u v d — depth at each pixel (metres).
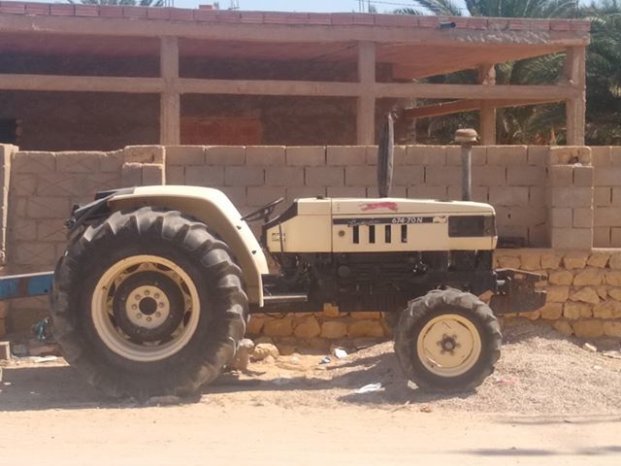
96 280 8.23
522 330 10.67
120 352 8.29
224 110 18.34
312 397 8.53
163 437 7.07
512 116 30.17
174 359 8.27
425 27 14.46
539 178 11.04
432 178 10.91
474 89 14.55
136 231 8.20
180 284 8.42
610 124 29.61
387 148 9.16
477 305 8.43
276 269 10.30
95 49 16.73
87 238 8.24
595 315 10.80
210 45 15.96
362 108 14.24
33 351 10.23
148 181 10.38
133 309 8.38
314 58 17.80
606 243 11.05
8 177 10.47
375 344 10.53
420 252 8.96
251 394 8.63
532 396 8.41
